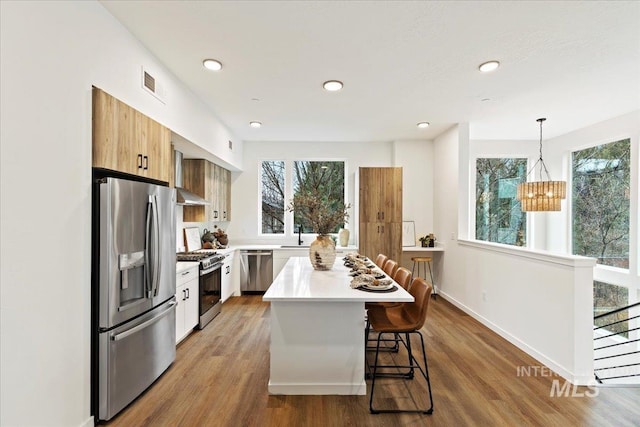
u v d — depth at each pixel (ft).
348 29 7.11
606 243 14.65
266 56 8.37
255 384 7.97
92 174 6.15
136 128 7.34
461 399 7.34
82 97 5.86
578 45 7.72
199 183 14.38
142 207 7.23
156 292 7.73
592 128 14.87
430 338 11.13
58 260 5.36
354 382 7.55
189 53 8.23
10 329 4.57
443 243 16.61
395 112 13.05
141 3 6.25
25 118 4.75
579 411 6.91
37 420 4.99
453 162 15.26
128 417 6.60
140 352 7.30
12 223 4.58
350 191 18.65
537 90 10.61
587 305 8.04
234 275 16.61
